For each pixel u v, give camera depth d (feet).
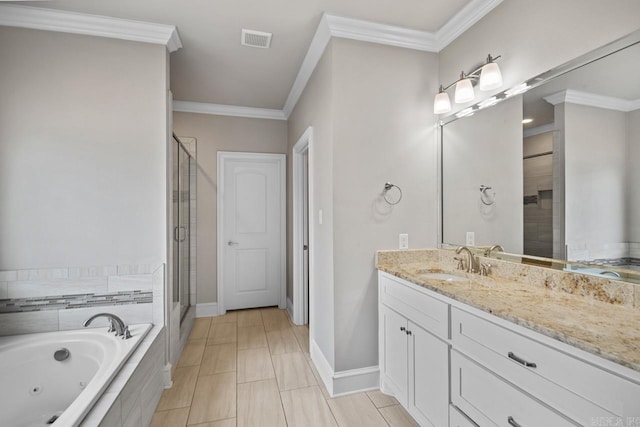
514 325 3.55
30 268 6.51
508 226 5.65
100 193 6.83
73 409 3.84
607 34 4.16
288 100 11.23
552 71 4.80
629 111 3.89
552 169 4.85
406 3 6.21
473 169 6.45
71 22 6.55
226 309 12.35
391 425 5.74
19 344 5.86
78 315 6.72
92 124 6.79
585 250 4.38
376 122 7.00
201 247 11.86
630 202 3.89
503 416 3.68
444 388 4.74
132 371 5.04
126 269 6.95
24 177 6.49
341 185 6.75
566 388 3.00
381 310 6.75
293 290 11.37
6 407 5.47
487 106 6.08
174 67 8.84
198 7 6.31
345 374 6.73
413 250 7.16
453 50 7.05
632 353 2.57
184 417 5.99
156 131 7.10
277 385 7.11
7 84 6.41
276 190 12.88
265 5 6.26
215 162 12.05
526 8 5.32
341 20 6.61
